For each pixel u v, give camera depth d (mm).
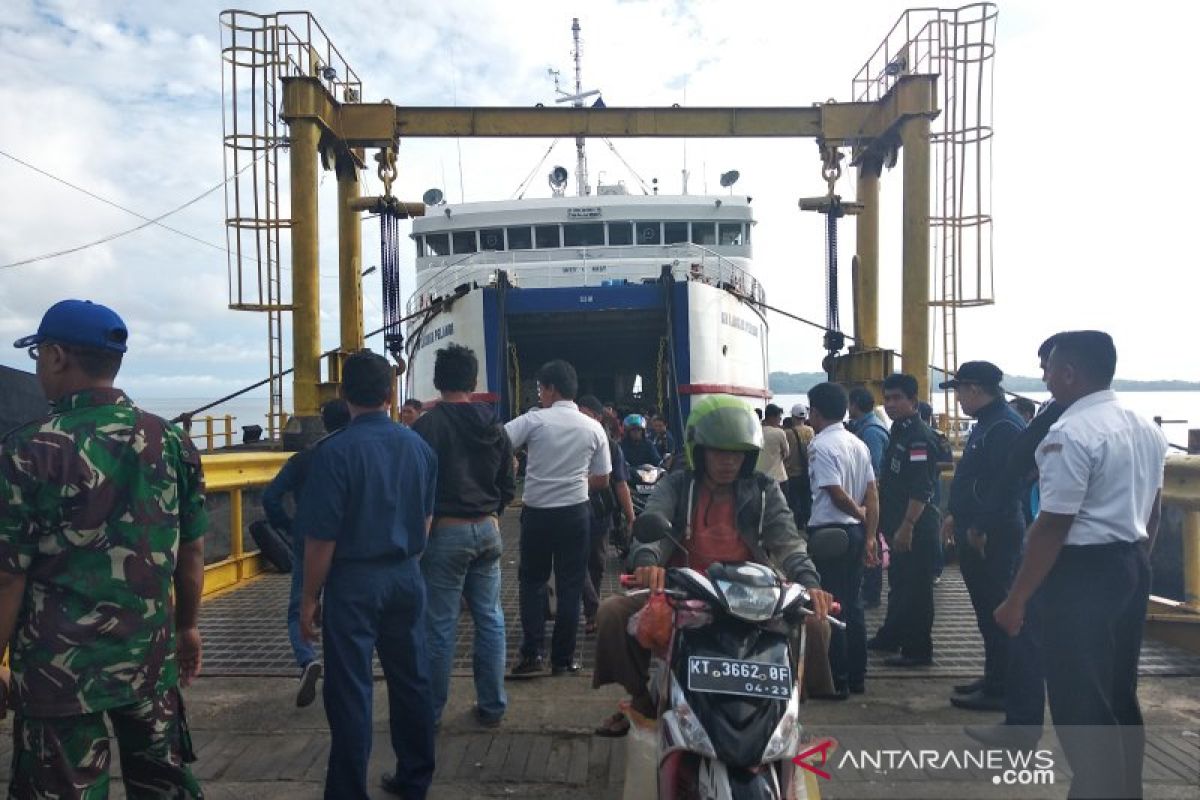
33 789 2225
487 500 3977
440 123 12773
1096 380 2848
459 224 16766
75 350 2342
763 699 2395
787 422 7430
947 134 11359
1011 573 4117
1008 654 4125
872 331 13734
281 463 9047
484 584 4105
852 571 4457
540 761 3639
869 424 5777
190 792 2529
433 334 15070
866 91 13352
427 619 3914
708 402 3059
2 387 3727
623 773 3510
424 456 3268
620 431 9453
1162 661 4898
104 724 2326
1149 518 3133
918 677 4789
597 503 5891
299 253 11672
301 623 3016
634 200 16531
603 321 14414
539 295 13367
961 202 11320
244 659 5270
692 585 2547
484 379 12977
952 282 11359
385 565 3082
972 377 4199
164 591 2385
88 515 2234
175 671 2453
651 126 12953
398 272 12828
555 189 18891
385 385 3223
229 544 7836
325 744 3842
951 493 4312
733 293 14656
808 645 2809
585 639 5707
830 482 4340
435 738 3893
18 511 2152
